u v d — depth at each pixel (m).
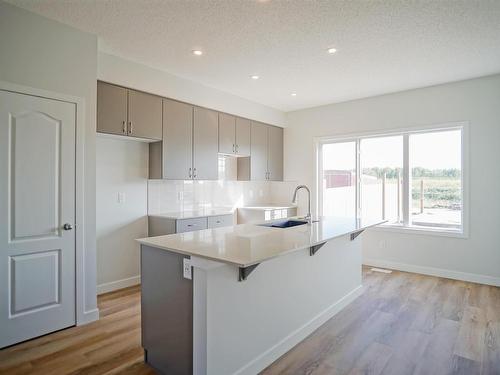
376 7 2.33
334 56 3.24
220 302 1.85
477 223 3.92
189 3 2.31
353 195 5.01
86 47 2.75
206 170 4.30
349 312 3.07
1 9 2.29
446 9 2.35
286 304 2.41
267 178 5.36
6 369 2.08
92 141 2.81
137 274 3.90
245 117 4.88
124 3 2.32
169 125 3.84
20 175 2.40
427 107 4.25
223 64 3.48
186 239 2.24
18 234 2.39
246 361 2.04
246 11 2.40
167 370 2.01
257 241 2.18
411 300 3.36
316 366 2.17
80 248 2.73
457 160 4.17
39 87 2.48
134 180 3.88
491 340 2.50
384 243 4.64
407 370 2.12
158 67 3.57
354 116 4.91
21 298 2.41
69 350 2.32
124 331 2.62
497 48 3.03
